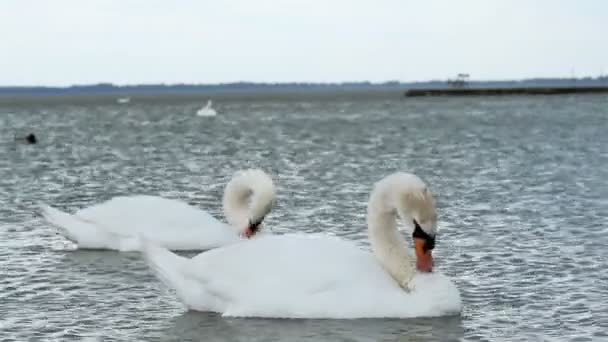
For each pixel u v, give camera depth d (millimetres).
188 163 38250
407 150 44906
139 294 13469
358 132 64188
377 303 11602
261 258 12008
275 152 44719
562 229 19125
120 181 30672
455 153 42438
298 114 110188
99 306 12703
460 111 109562
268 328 11195
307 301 11594
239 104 187375
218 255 12328
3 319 11992
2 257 16500
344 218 20984
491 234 18594
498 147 45906
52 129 74750
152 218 17328
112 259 16312
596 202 23406
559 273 14641
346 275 11773
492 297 13008
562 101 148375
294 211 22141
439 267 15227
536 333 11062
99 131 70500
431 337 10820
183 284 12312
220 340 10773
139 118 103125
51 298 13219
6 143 54469
